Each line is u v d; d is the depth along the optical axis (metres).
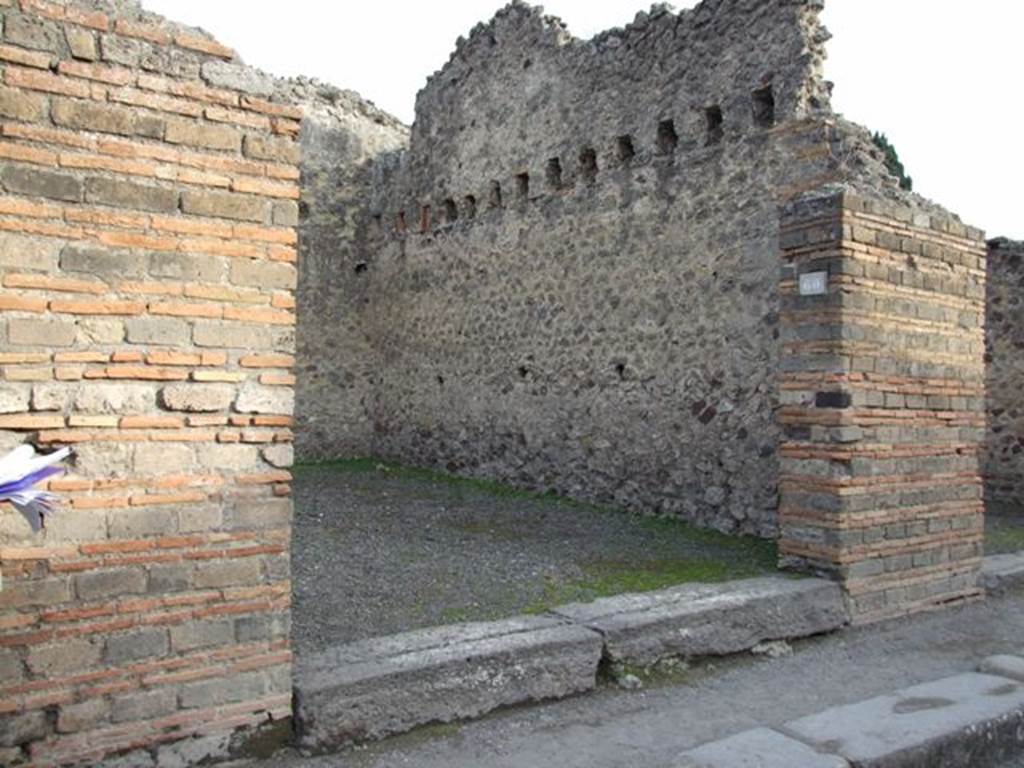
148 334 3.31
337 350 13.66
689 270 8.44
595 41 9.65
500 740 3.80
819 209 5.69
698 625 4.81
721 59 8.20
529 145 10.55
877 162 7.20
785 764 3.44
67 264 3.16
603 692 4.37
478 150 11.49
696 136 8.41
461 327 11.77
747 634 5.02
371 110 14.21
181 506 3.39
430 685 3.88
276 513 3.59
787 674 4.76
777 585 5.43
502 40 11.07
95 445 3.22
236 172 3.49
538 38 10.44
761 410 7.71
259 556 3.55
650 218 8.88
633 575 6.20
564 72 10.05
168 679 3.35
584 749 3.73
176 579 3.38
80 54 3.18
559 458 9.99
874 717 3.96
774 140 7.65
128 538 3.28
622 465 9.13
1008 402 10.66
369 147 14.14
